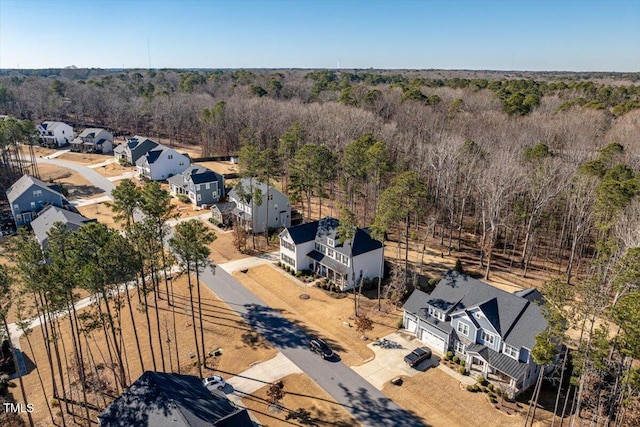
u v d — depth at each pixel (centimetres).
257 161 6875
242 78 19488
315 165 6606
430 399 3434
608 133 7925
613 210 4622
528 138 7812
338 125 8956
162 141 13325
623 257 3238
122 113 14612
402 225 7250
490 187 5634
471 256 6144
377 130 8838
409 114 10231
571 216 6134
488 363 3603
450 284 4250
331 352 3919
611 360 2923
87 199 8212
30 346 3762
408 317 4353
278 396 3406
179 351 3978
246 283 5281
